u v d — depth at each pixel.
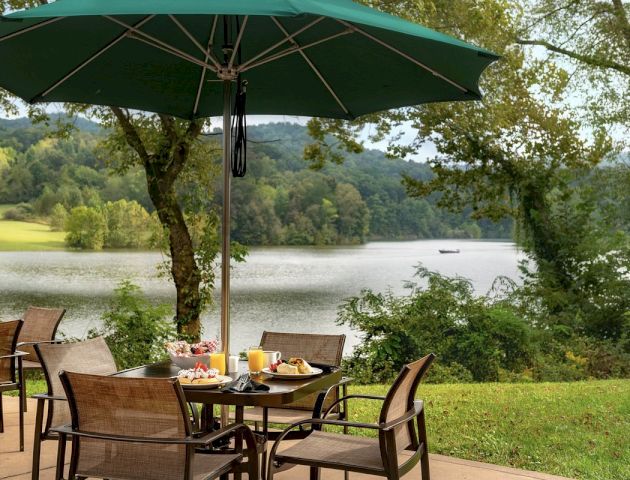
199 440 2.89
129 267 22.12
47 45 4.14
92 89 4.94
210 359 3.90
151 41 4.55
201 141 11.62
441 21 12.12
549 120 14.09
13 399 6.74
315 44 4.28
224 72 4.07
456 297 12.16
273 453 3.24
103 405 2.96
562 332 13.46
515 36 13.93
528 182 14.30
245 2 2.98
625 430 5.96
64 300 18.09
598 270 13.87
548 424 6.16
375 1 10.92
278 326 16.48
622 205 14.26
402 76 4.52
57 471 3.11
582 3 14.91
